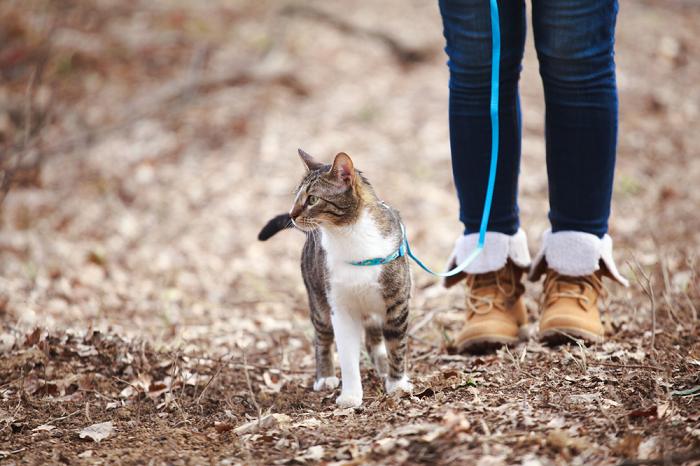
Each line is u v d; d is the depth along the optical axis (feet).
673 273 25.18
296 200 18.25
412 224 34.27
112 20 55.52
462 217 20.15
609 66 18.13
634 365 17.01
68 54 48.98
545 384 16.62
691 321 20.65
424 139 41.16
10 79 46.98
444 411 15.24
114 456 14.82
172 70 49.83
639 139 40.55
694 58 51.52
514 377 17.33
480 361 18.93
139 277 30.99
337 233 17.81
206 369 20.75
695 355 17.75
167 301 28.45
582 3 17.13
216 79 47.60
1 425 17.15
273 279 31.22
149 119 44.50
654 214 32.42
